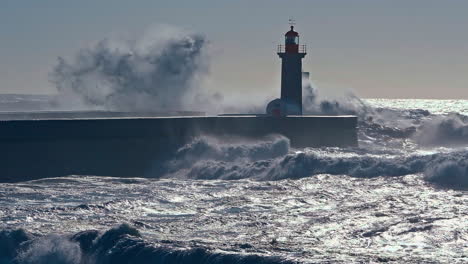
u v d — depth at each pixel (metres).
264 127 172.88
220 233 88.88
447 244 81.62
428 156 122.06
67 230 90.94
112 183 130.50
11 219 97.62
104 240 82.12
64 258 81.88
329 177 124.38
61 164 146.75
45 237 84.81
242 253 75.25
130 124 154.62
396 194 108.69
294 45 193.12
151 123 157.12
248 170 137.50
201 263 75.25
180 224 94.00
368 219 93.50
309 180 123.44
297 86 193.38
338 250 79.19
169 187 123.06
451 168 116.81
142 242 80.12
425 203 101.19
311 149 167.50
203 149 159.00
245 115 189.00
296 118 177.00
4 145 141.75
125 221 95.94
